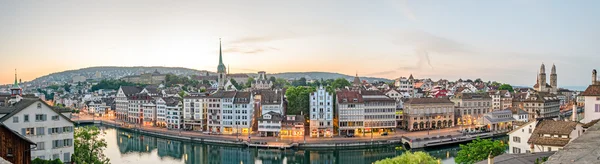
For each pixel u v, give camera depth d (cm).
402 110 19688
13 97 14138
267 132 17525
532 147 8012
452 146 15850
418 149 15050
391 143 15750
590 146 3164
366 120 17875
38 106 7719
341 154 14538
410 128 18900
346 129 17775
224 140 16162
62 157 7994
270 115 17488
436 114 19625
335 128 19100
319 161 13600
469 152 8819
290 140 15962
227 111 18625
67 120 8094
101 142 8712
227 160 13875
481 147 8656
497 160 5238
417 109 19125
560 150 3231
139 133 19775
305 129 18962
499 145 8725
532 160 5172
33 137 7612
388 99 18412
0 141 4991
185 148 15862
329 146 15200
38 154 7656
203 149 15600
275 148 15162
